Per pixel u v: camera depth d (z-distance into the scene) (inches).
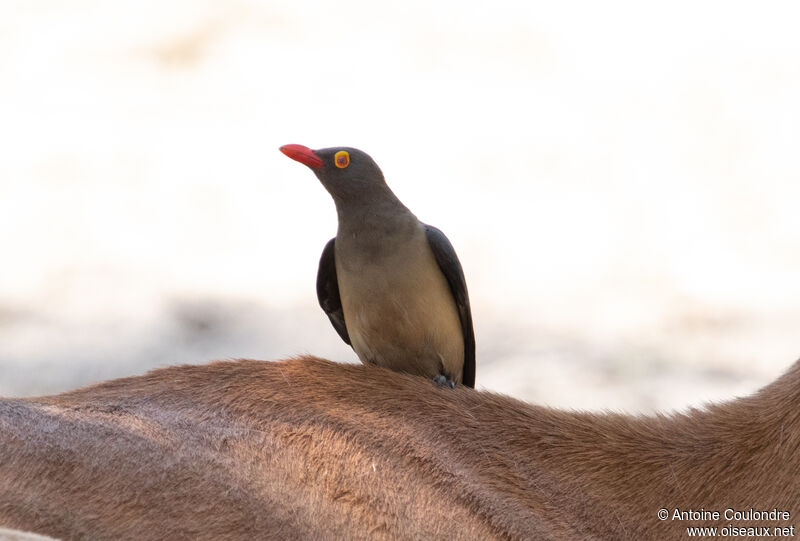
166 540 338.3
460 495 361.1
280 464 357.4
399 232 416.2
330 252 436.1
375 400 384.2
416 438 372.2
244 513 344.8
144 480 345.1
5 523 331.3
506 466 372.2
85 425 354.6
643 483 373.4
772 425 373.1
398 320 420.2
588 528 365.4
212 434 360.2
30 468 340.8
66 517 336.8
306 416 372.5
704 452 377.1
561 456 377.4
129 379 387.9
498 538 357.4
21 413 354.9
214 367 392.5
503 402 390.0
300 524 347.3
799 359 384.2
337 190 414.9
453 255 425.1
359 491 355.9
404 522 353.4
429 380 400.5
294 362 397.7
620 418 390.0
